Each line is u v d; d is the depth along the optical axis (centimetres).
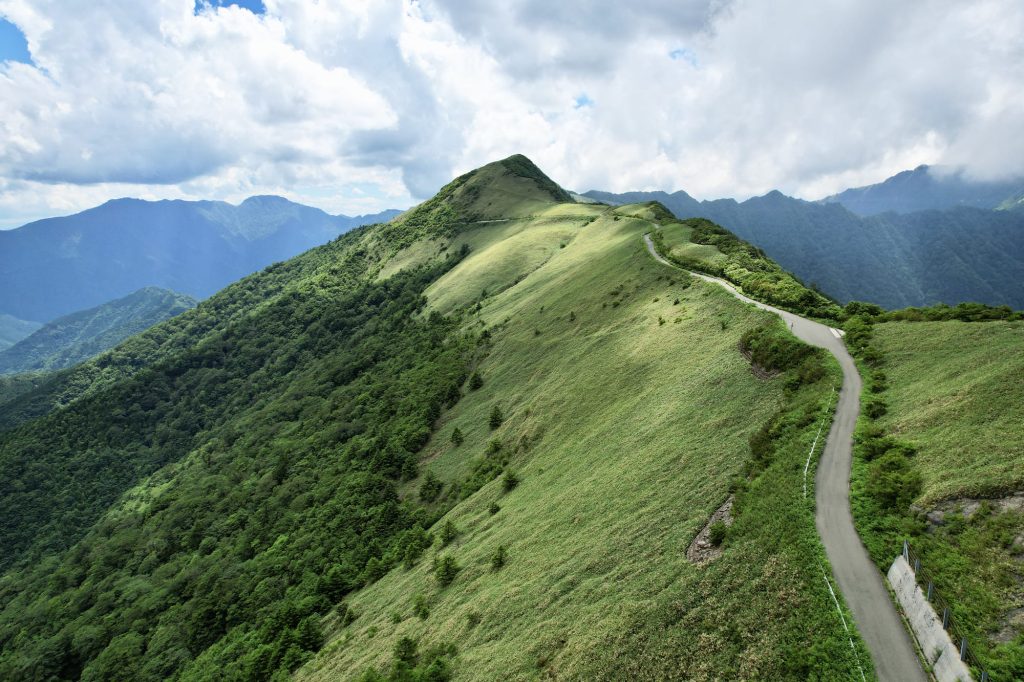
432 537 6819
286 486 11556
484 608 4206
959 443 3238
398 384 13938
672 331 7406
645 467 4688
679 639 2880
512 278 17462
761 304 6956
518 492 6297
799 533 3073
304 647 6128
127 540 12756
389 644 4800
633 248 12181
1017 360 3650
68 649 9388
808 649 2511
